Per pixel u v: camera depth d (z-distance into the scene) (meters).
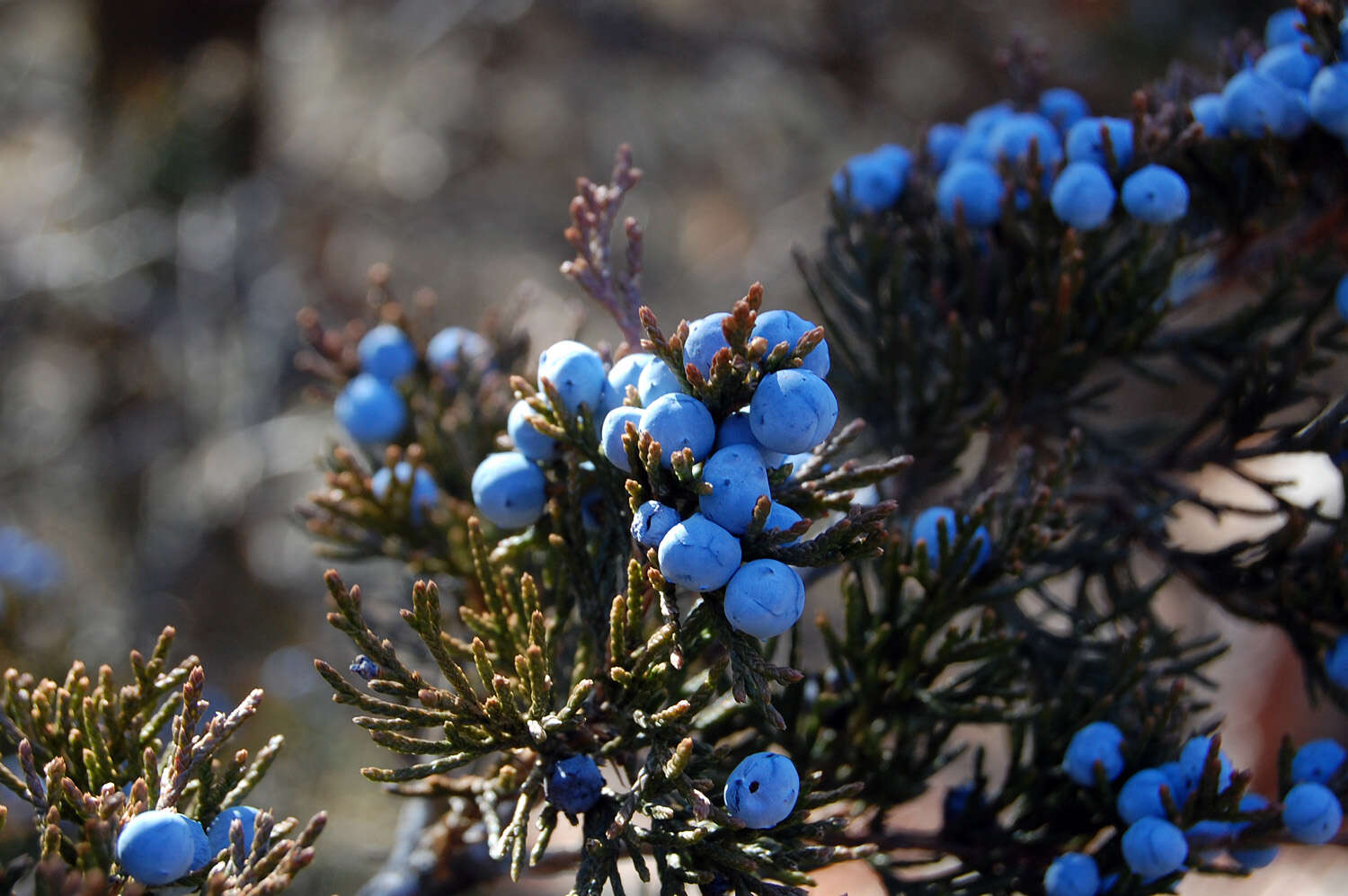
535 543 0.34
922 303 0.38
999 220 0.37
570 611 0.34
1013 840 0.35
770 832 0.32
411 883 0.36
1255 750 0.90
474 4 0.97
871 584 0.39
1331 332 0.37
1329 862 0.82
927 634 0.35
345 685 0.32
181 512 0.87
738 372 0.32
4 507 0.89
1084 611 0.37
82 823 0.32
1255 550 0.36
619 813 0.32
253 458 0.85
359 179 1.08
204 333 0.88
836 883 0.69
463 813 0.35
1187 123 0.36
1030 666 0.36
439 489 0.37
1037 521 0.34
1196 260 0.39
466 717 0.32
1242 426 0.37
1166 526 0.37
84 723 0.32
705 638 0.32
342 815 0.73
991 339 0.37
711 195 1.22
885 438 0.38
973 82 0.98
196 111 0.89
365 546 0.36
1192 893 0.80
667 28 1.04
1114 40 0.89
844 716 0.35
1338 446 0.36
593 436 0.33
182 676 0.33
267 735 0.75
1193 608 0.92
